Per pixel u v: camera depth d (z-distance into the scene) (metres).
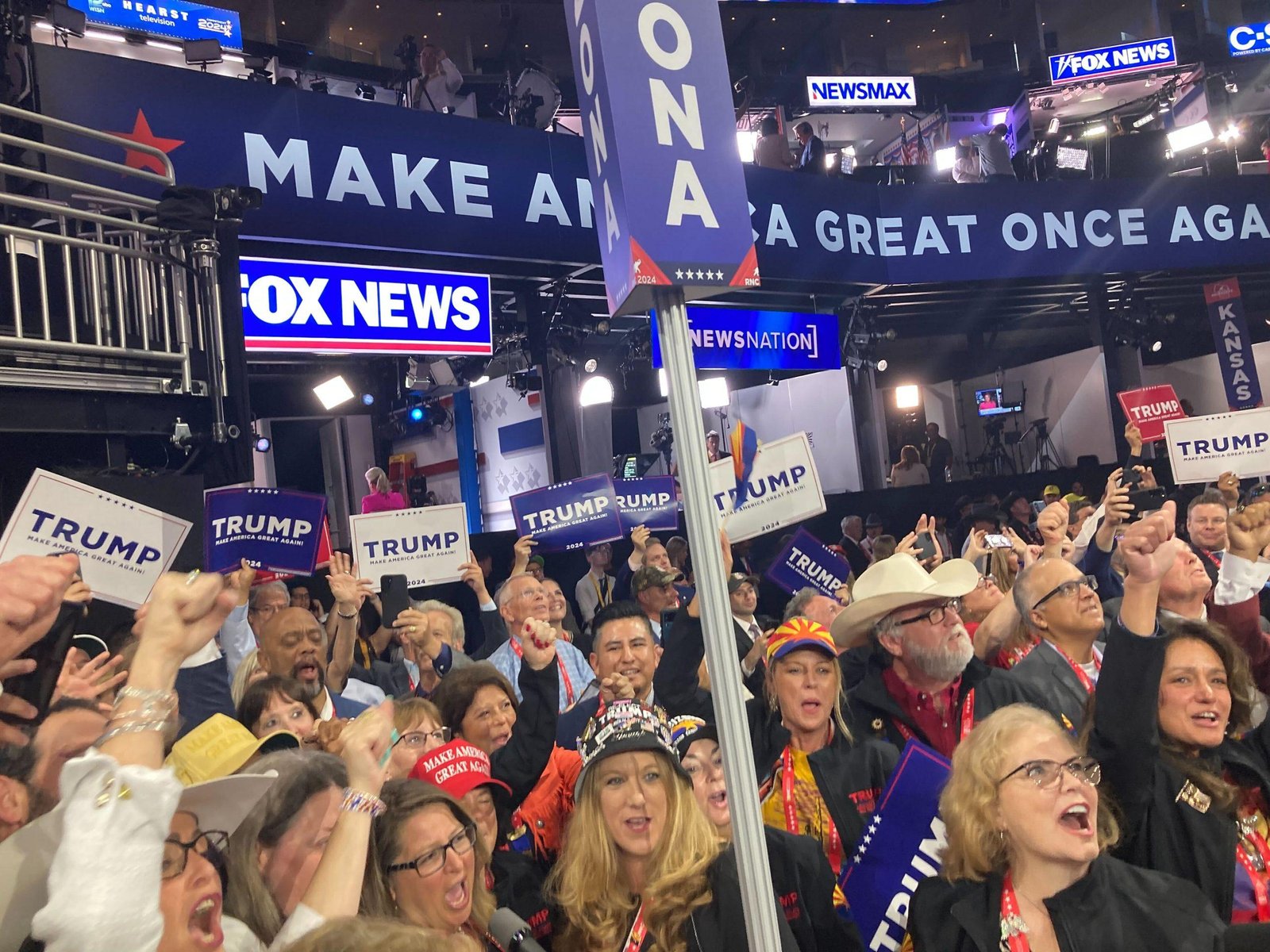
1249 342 14.18
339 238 8.67
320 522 5.09
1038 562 3.48
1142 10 24.52
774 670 3.22
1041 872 2.20
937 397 19.06
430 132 9.33
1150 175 15.82
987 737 2.29
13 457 5.67
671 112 1.73
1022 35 24.67
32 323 5.40
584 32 1.78
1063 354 18.48
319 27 19.91
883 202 12.49
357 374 14.64
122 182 7.39
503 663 5.00
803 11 19.17
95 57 7.36
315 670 4.02
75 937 1.39
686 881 2.36
